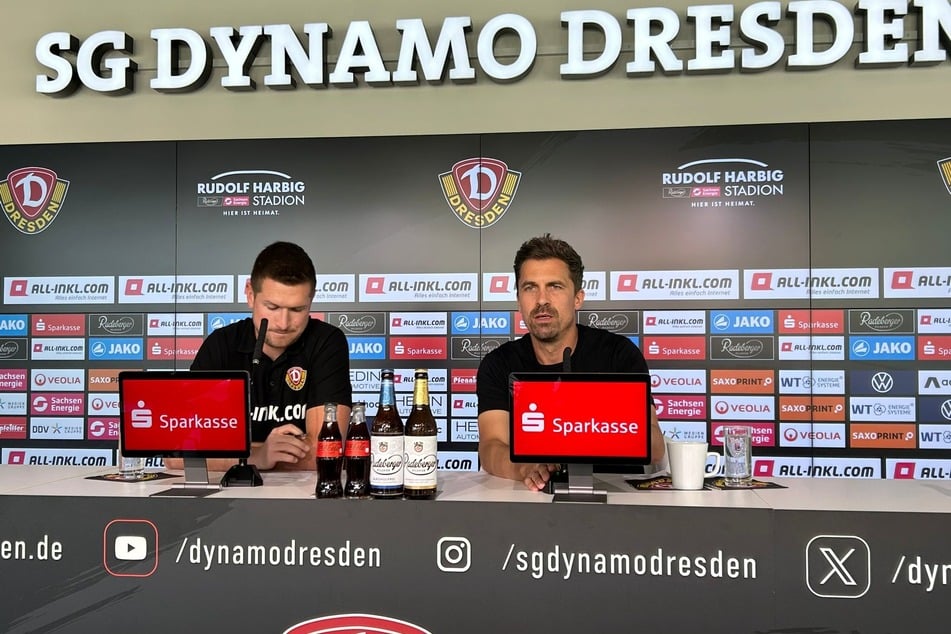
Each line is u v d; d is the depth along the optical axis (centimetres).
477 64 325
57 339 332
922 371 300
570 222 316
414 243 322
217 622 146
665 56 308
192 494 154
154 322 329
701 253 310
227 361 223
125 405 166
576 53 313
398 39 328
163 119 335
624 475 183
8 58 342
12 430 332
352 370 323
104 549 149
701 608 138
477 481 173
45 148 335
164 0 337
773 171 308
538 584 141
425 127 326
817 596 136
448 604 143
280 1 332
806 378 305
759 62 305
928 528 134
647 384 149
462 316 320
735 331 308
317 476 168
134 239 331
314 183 326
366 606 144
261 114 332
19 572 151
